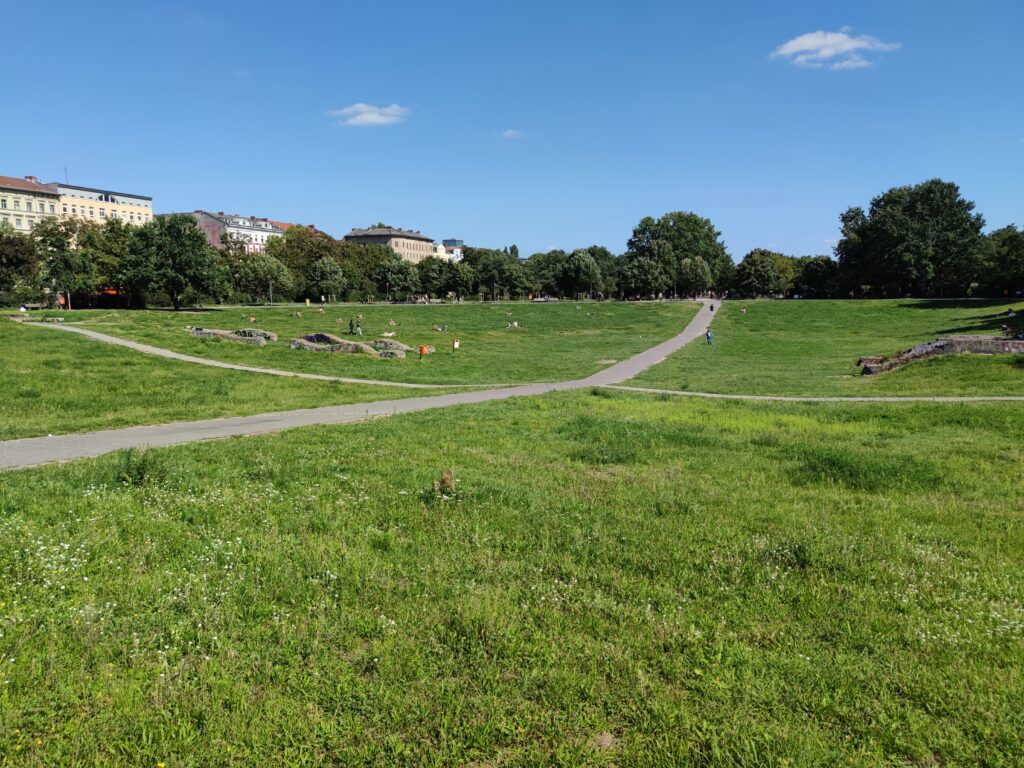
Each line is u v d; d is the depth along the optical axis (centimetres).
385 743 459
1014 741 462
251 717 482
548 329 7844
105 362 3142
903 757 458
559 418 2008
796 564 802
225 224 17588
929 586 731
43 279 8662
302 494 1071
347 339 5184
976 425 1877
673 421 1975
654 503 1058
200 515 937
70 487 1055
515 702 507
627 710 498
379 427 1792
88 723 468
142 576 713
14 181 13275
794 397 2711
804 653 584
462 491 1079
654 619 646
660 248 13900
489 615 633
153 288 7644
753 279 13550
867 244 11219
